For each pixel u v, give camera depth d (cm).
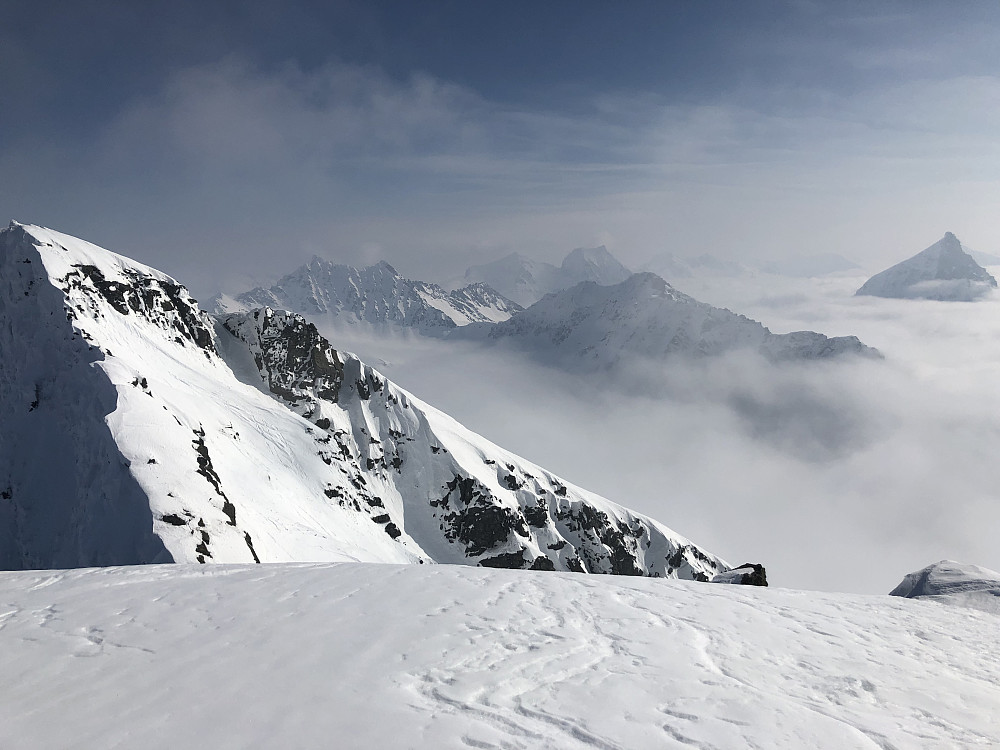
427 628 1312
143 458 5503
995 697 1139
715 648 1288
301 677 1055
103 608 1452
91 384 6544
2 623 1360
